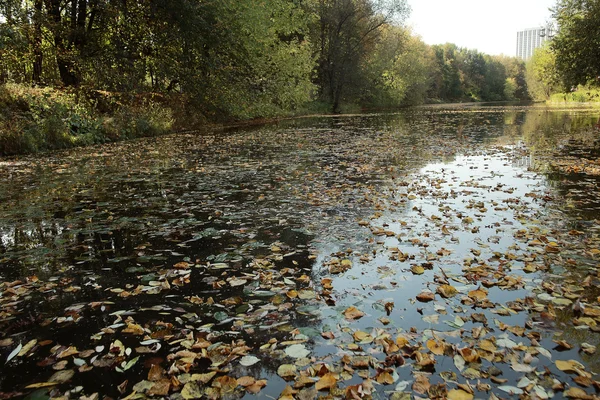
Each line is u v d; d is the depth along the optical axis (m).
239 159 10.38
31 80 16.64
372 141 14.13
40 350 2.50
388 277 3.39
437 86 79.38
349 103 47.06
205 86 21.38
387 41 51.72
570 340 2.44
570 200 5.72
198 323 2.76
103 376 2.23
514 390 2.02
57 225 5.07
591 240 4.07
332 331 2.61
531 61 70.31
